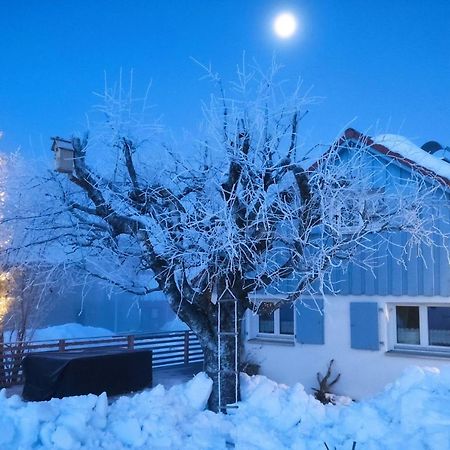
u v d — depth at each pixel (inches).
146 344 593.3
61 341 522.3
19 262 427.8
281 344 443.5
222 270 289.4
